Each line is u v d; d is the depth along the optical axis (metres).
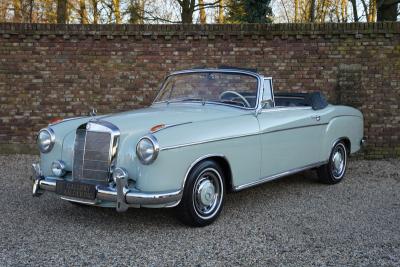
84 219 4.66
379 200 5.48
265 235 4.17
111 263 3.52
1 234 4.18
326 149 6.08
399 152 8.23
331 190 6.01
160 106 5.39
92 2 16.78
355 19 17.27
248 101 5.09
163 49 8.44
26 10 17.50
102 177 4.16
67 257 3.63
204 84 5.44
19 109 8.62
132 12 15.73
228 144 4.51
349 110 6.70
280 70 8.29
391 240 4.04
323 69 8.21
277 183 6.43
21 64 8.54
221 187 4.52
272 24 8.20
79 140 4.35
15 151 8.66
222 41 8.33
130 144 4.09
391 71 8.09
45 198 5.51
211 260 3.59
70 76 8.55
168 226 4.43
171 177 4.00
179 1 15.21
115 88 8.55
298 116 5.55
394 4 12.45
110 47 8.48
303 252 3.75
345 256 3.66
